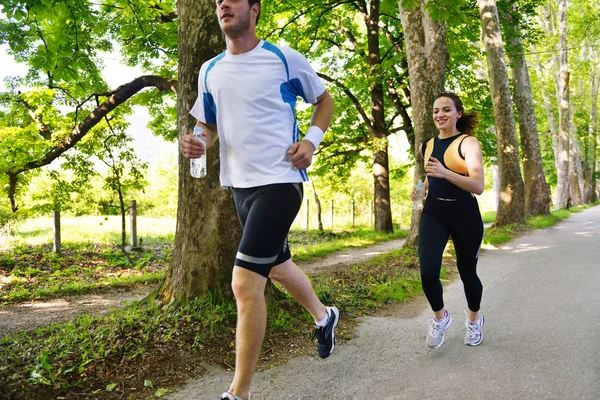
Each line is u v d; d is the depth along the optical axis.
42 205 12.51
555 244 9.89
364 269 7.23
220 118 2.35
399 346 3.63
